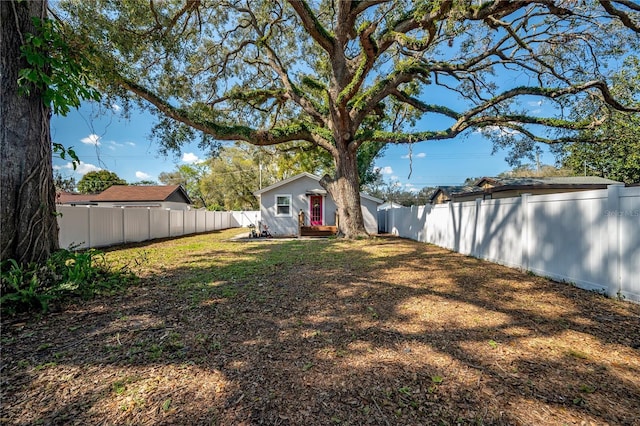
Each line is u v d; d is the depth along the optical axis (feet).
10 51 12.53
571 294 12.82
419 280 15.74
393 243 33.83
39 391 6.25
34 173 13.07
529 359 7.48
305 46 41.88
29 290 10.74
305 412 5.60
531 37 31.71
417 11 23.86
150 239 43.98
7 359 7.57
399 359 7.54
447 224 29.14
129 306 11.72
